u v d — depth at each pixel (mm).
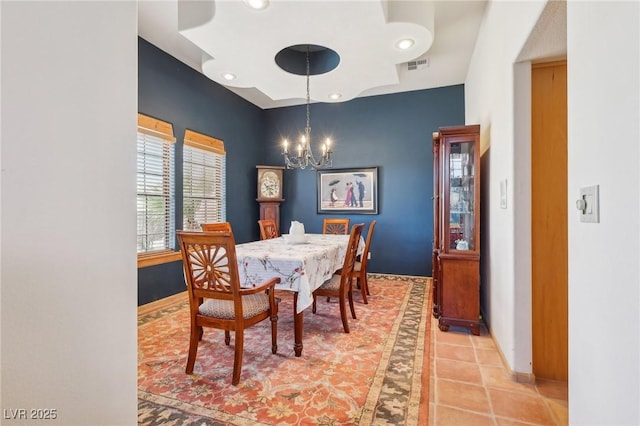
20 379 462
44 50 486
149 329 2574
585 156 959
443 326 2506
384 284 4020
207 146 3955
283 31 2295
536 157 1774
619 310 789
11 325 451
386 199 4559
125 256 633
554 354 1789
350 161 4750
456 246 2613
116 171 612
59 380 511
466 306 2471
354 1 1985
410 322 2707
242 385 1744
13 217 449
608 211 835
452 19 2748
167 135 3357
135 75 657
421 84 4211
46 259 489
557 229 1756
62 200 512
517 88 1769
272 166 4875
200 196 3914
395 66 2920
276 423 1441
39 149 479
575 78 1022
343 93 3549
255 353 2133
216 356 2092
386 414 1501
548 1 1259
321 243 2869
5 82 439
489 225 2496
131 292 648
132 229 650
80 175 542
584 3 963
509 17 1833
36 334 480
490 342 2305
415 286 3912
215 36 2354
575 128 1024
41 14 483
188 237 1800
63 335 516
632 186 731
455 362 2006
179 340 2357
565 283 1759
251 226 4918
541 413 1510
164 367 1944
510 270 1856
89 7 561
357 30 2293
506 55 1908
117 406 617
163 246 3375
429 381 1786
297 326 2076
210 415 1497
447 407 1555
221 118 4238
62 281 513
